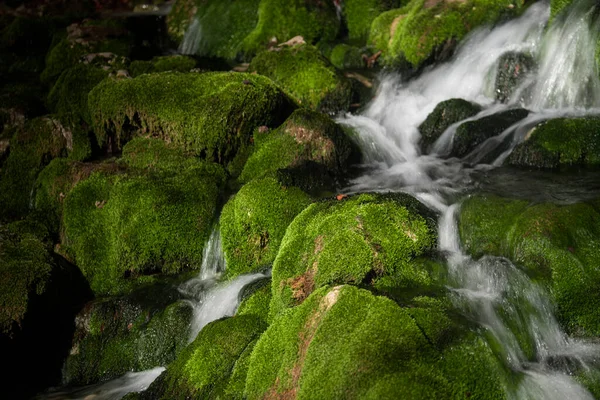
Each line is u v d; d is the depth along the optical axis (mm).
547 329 4457
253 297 4906
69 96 8438
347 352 3580
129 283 6082
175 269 6109
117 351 5574
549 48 7930
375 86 9211
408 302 4254
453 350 3643
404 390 3334
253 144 7012
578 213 4957
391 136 7938
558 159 6406
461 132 7246
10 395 5355
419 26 9281
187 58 9375
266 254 5637
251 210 5641
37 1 15445
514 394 3725
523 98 7914
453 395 3410
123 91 7156
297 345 3916
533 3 9039
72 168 7062
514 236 4965
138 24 12898
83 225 6488
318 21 10828
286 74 8727
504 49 8438
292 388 3738
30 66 11641
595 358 4258
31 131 7770
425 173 6855
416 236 4832
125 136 7422
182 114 6840
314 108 8516
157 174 6617
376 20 10359
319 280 4422
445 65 9062
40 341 5645
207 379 4332
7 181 7648
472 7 9273
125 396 4688
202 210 6184
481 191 5883
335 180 6566
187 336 5426
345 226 4664
